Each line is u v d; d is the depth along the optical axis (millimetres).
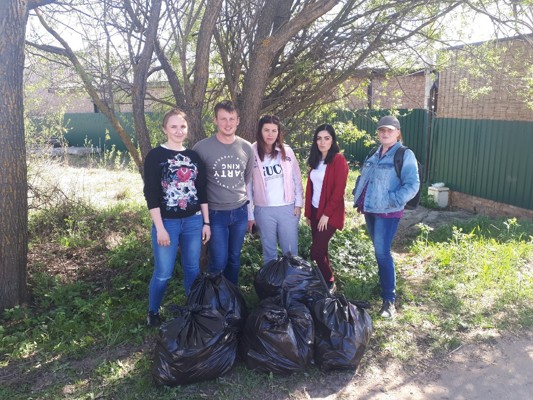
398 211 4293
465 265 5711
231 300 3699
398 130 4328
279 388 3309
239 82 5730
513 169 8875
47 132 8539
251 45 5297
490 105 9445
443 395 3295
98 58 5188
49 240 6641
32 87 6383
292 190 4461
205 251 5133
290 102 5918
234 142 4117
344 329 3490
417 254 6500
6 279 4379
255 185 4410
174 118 3738
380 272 4500
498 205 9328
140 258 5691
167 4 4742
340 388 3355
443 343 3982
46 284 5004
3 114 4156
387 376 3520
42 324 4176
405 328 4219
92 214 7504
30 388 3322
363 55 5566
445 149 10898
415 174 4188
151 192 3688
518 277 5297
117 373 3467
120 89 5410
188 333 3270
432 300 4844
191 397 3191
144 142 4922
